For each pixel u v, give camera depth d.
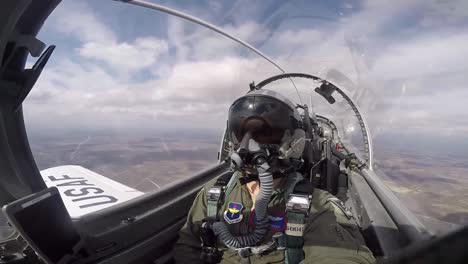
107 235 0.83
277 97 0.86
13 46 0.54
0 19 0.46
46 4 0.53
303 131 0.92
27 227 0.58
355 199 1.45
